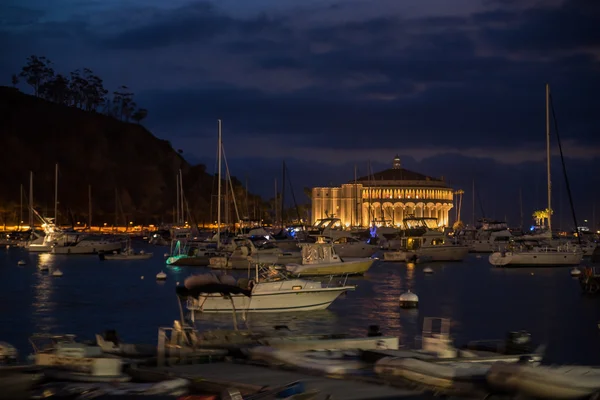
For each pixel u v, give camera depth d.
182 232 151.38
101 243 123.50
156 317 43.84
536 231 145.88
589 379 17.12
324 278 69.00
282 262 78.88
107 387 18.92
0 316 44.72
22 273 80.75
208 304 42.00
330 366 20.09
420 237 105.75
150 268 88.25
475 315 45.69
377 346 24.20
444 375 18.08
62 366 20.83
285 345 23.55
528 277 75.56
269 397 17.11
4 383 18.12
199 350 22.62
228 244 99.88
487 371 17.95
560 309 48.97
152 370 20.58
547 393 16.88
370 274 77.88
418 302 51.75
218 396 17.53
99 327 39.75
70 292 59.91
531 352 24.08
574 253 90.56
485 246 125.94
